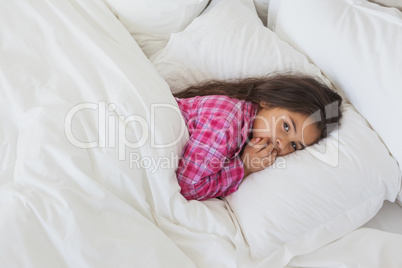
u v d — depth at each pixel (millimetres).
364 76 834
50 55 861
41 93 789
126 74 811
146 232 708
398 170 803
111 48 875
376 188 792
